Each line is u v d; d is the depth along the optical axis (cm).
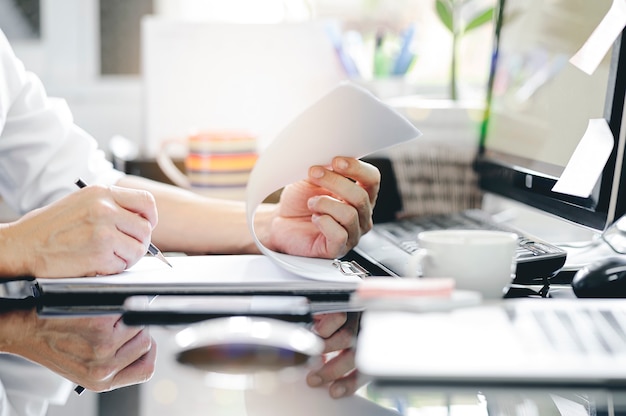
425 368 49
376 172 89
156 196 109
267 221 100
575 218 95
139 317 67
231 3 214
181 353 57
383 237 106
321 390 48
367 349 52
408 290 64
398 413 44
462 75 211
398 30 216
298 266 80
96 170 117
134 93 210
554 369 49
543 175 107
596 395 47
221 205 108
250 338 60
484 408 45
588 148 89
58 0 206
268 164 77
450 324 57
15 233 81
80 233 79
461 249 70
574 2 104
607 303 63
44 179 113
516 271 81
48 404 47
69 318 68
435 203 145
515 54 127
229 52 169
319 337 60
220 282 74
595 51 89
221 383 50
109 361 55
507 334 55
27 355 57
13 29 206
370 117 76
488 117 138
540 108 112
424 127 152
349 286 73
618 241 95
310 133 77
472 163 145
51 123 115
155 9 211
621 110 86
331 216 87
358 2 217
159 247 106
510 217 145
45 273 79
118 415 45
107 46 209
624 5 87
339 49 173
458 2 171
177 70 169
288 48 170
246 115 170
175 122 169
